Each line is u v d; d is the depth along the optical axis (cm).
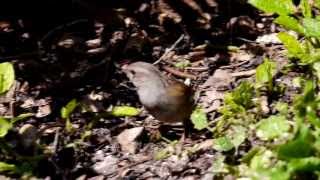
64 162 673
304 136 494
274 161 543
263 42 866
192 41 883
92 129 717
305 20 702
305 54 714
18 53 878
